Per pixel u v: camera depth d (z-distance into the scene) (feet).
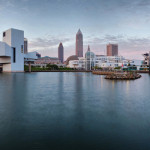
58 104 55.72
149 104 56.18
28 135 30.81
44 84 121.19
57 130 33.17
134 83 131.85
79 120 39.22
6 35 341.41
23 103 57.00
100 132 32.32
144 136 30.58
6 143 27.84
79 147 26.61
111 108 50.62
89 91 86.48
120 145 27.27
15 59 344.69
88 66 591.37
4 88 97.09
